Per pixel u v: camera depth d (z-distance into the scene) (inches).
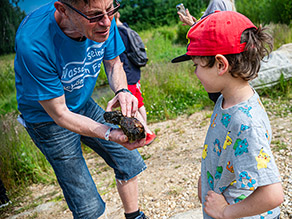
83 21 64.1
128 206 98.7
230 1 127.3
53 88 74.0
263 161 51.2
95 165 180.4
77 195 88.0
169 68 288.0
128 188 96.8
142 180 142.6
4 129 196.4
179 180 134.6
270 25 394.3
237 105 55.8
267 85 213.5
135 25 932.6
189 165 146.7
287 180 113.0
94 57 86.5
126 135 71.4
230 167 56.7
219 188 59.6
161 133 199.9
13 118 223.5
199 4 856.3
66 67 77.0
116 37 94.7
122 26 165.3
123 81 95.7
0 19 535.2
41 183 176.2
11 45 544.7
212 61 55.8
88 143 96.7
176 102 246.7
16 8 540.7
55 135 85.0
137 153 98.0
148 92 254.7
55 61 73.9
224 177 58.2
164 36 670.5
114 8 66.4
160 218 110.9
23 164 184.9
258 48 54.7
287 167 122.2
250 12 507.5
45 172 185.5
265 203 51.2
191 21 139.8
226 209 56.1
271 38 56.8
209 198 59.2
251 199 52.9
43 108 81.6
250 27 55.5
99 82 403.5
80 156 89.8
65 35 72.3
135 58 162.4
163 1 946.7
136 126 71.0
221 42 54.1
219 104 61.8
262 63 217.9
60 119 76.5
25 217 140.8
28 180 178.2
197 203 114.3
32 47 71.1
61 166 86.5
